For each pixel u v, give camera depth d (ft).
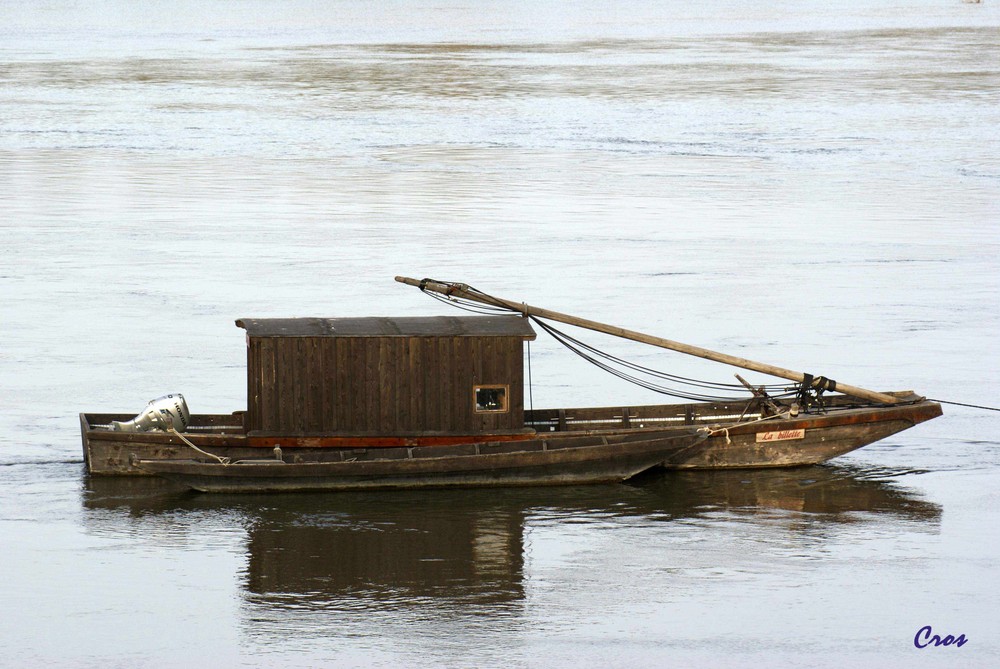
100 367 308.60
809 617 181.27
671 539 208.13
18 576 191.93
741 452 239.91
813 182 608.60
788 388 249.34
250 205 545.85
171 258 440.04
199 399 282.36
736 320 359.66
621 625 177.99
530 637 174.29
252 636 173.68
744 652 170.81
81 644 171.42
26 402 280.31
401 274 416.67
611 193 579.89
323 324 226.99
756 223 509.76
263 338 221.05
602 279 410.31
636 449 229.04
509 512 218.38
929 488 233.96
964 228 496.64
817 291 394.93
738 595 187.93
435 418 226.38
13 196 563.48
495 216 523.29
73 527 210.38
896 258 444.55
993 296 388.98
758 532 211.61
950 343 335.67
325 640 172.86
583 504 222.89
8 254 444.96
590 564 197.88
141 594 186.19
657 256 446.60
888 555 203.10
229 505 219.82
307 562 197.36
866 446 258.16
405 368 224.33
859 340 338.75
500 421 228.22
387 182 608.19
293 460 224.33
